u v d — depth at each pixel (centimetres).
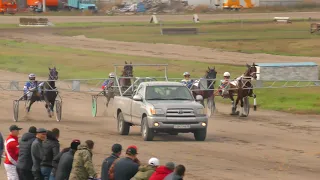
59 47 16775
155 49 16038
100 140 6072
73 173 3181
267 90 9812
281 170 4678
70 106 8875
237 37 18188
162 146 5703
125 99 6412
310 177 4422
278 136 6391
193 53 15075
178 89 6159
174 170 2842
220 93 8069
